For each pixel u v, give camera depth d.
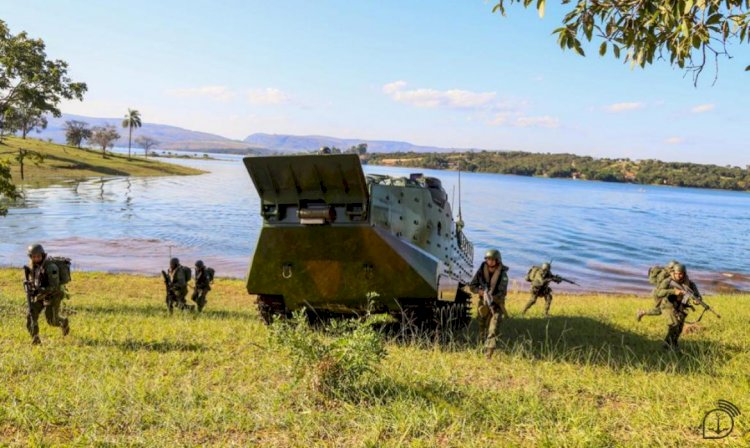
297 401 6.02
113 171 135.88
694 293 10.02
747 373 8.10
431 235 10.70
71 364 7.39
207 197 92.06
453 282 11.60
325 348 6.46
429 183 11.21
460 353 9.03
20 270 27.02
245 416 5.55
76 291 21.83
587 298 24.30
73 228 50.88
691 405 6.18
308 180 9.21
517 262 44.19
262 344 8.78
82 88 17.98
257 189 9.52
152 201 80.44
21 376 6.82
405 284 9.57
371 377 6.64
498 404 5.98
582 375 7.68
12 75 16.86
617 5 6.81
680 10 6.05
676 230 80.56
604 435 5.23
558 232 67.94
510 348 9.73
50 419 5.29
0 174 16.66
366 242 9.27
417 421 5.41
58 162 128.00
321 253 9.51
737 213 138.12
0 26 16.70
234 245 45.31
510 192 168.12
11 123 17.62
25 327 10.15
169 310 14.13
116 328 10.32
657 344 10.63
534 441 5.16
